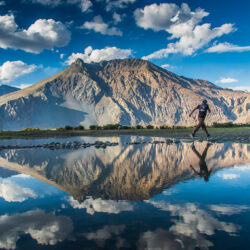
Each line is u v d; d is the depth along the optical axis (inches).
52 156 378.3
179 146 497.4
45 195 154.7
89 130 1724.9
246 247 82.7
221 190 159.6
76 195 153.6
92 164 289.0
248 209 121.8
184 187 169.0
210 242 86.7
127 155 372.2
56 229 100.0
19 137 1052.5
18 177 217.2
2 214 119.2
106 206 129.2
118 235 93.3
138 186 174.4
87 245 85.4
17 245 86.7
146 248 82.7
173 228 98.9
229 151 393.4
